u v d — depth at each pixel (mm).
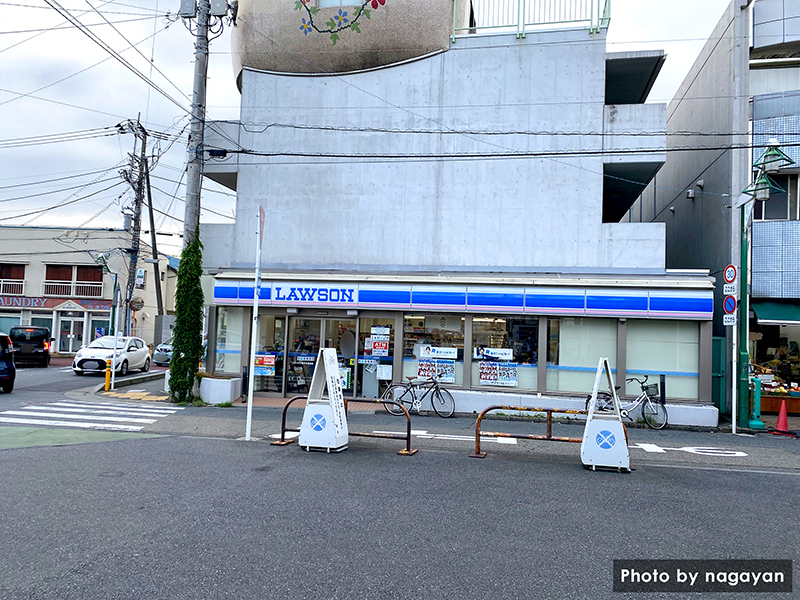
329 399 9555
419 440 10969
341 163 16891
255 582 4262
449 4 16609
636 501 6887
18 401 15344
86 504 6156
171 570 4453
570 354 14938
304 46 17141
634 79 17328
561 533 5578
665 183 20906
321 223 16891
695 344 14414
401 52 16656
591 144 15414
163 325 29703
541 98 15828
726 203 15344
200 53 15844
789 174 15586
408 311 15742
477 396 14891
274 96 17359
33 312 39562
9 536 5148
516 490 7258
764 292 15383
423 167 16391
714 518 6246
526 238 15633
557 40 15828
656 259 14922
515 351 15172
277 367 16641
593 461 8719
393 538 5297
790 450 11023
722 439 12359
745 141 15023
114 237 39719
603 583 4414
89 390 18766
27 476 7336
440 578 4414
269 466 8227
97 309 39250
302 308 16219
